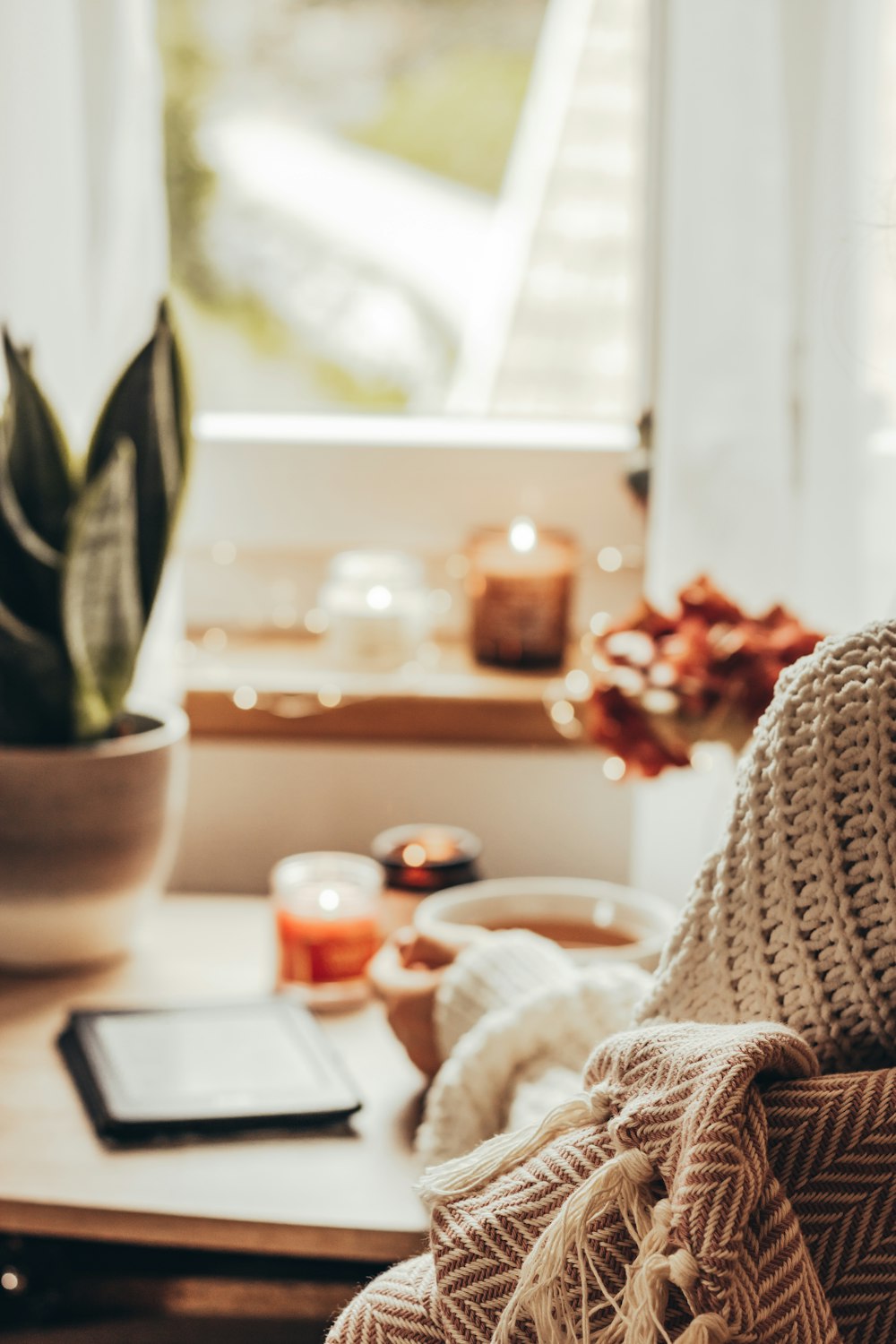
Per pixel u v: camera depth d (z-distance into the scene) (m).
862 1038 0.45
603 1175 0.41
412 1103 0.85
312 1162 0.77
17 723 1.00
